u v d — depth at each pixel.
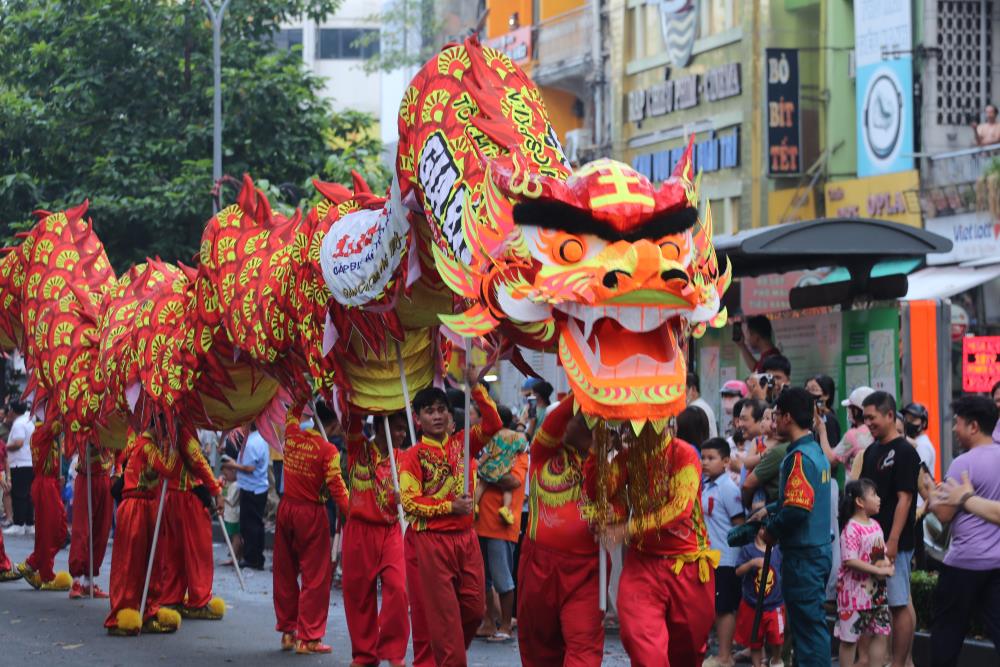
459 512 13.38
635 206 9.82
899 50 35.47
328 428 17.34
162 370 17.75
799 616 12.80
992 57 35.00
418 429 15.39
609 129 45.66
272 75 35.28
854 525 14.35
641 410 9.77
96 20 34.81
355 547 15.03
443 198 11.98
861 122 36.66
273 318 15.62
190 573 18.97
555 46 48.03
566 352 10.02
